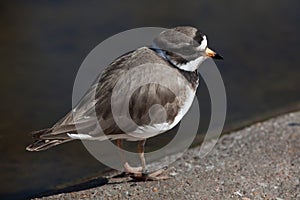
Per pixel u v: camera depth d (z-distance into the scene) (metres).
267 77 17.80
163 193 11.84
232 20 20.86
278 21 20.83
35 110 16.14
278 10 21.45
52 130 11.09
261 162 13.03
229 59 18.67
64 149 14.52
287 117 15.38
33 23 20.30
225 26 20.44
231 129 15.07
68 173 13.59
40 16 20.66
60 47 18.94
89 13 20.86
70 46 18.95
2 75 17.66
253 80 17.66
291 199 11.66
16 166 13.91
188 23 20.56
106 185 12.28
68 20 20.41
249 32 20.19
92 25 20.12
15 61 18.31
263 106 16.30
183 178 12.43
